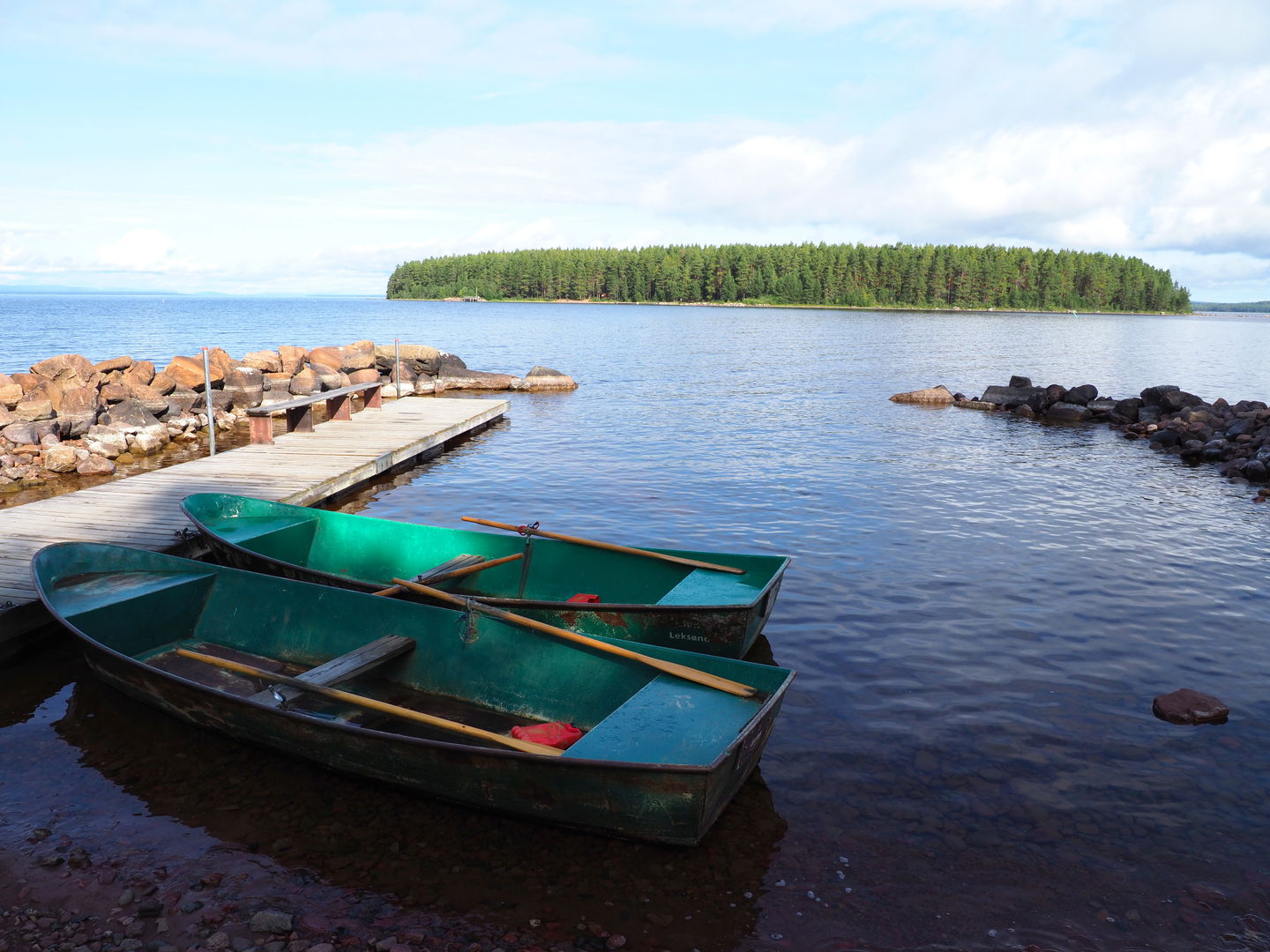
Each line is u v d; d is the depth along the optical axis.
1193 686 6.98
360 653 6.09
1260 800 5.37
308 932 4.05
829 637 7.84
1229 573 9.87
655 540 10.91
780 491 13.88
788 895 4.43
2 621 6.87
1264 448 16.61
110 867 4.51
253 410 15.04
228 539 8.52
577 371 36.03
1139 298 175.38
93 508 10.32
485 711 6.14
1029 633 8.01
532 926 4.15
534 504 12.82
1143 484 15.02
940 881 4.56
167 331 63.91
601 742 4.80
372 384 19.44
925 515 12.43
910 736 6.10
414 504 12.77
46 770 5.52
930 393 26.66
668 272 169.50
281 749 5.57
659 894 4.42
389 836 4.88
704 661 5.48
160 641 6.92
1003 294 163.25
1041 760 5.81
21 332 60.50
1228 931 4.20
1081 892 4.48
